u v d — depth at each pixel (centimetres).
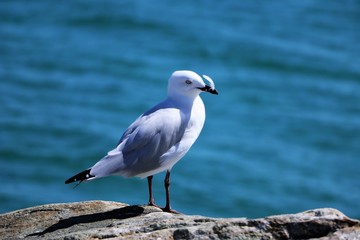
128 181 2202
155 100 2933
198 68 3269
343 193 2217
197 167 2322
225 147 2484
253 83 3103
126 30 3725
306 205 2142
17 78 3112
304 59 3384
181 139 939
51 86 3036
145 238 768
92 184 2205
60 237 798
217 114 2778
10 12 3978
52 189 2227
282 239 760
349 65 3338
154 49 3491
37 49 3472
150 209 919
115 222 853
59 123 2680
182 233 766
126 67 3269
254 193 2195
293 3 4241
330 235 757
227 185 2228
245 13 4016
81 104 2875
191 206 2102
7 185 2245
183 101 962
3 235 871
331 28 3853
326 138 2600
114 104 2862
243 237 758
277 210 2105
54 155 2453
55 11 3981
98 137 2581
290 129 2670
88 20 3847
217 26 3794
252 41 3597
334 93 3039
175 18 3856
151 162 913
